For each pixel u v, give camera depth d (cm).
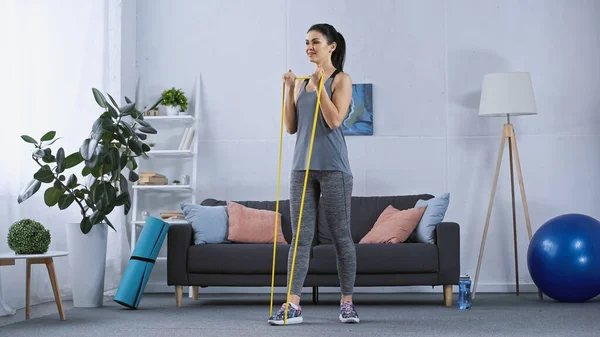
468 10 640
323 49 386
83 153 459
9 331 362
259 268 502
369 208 573
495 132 631
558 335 337
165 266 644
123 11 635
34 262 410
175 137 662
